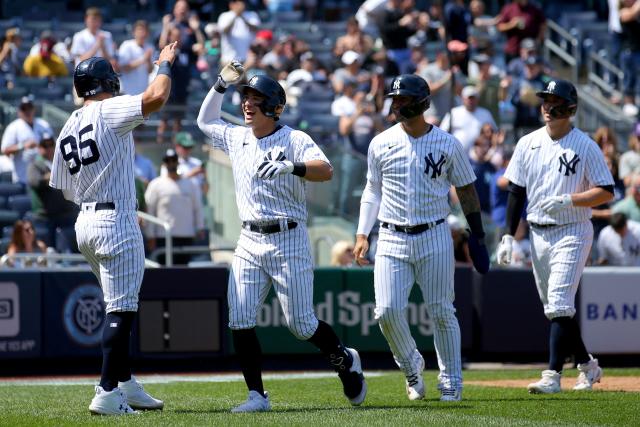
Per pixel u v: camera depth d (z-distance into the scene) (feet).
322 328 66.23
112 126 62.69
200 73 173.99
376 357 108.78
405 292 69.77
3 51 172.86
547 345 108.78
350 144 151.12
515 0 185.57
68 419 59.52
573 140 76.23
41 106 152.15
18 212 135.54
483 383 86.99
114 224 63.16
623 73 191.11
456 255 120.98
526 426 56.08
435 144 68.85
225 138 66.85
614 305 106.73
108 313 63.41
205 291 106.32
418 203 68.85
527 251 128.67
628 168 146.51
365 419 58.18
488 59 165.17
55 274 104.83
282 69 173.88
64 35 186.29
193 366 106.42
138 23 158.30
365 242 70.95
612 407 65.72
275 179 64.44
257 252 64.90
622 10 189.98
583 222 76.28
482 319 108.17
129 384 65.41
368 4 187.21
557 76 192.44
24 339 103.65
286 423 56.49
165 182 129.29
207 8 198.80
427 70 161.48
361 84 165.99
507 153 141.38
